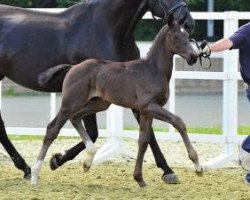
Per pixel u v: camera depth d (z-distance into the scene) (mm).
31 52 13039
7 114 23672
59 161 13117
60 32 12992
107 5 12758
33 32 13094
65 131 15992
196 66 28953
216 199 11445
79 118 12438
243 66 12156
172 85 15461
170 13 12062
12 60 13156
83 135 12453
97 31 12781
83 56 12773
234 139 15086
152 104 11742
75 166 14781
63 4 33062
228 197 11641
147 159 15594
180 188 12453
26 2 33562
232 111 15117
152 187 12461
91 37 12797
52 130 12211
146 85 11789
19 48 13094
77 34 12883
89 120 12805
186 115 23641
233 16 14992
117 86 11906
